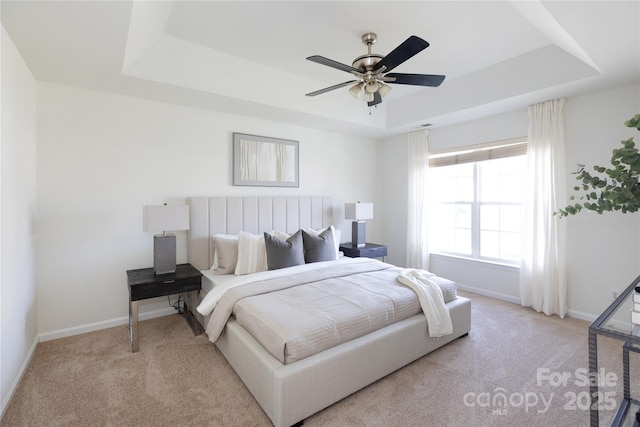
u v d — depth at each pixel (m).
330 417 1.75
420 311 2.46
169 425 1.68
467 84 3.49
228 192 3.62
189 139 3.35
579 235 3.16
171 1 2.11
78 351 2.47
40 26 1.81
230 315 2.28
